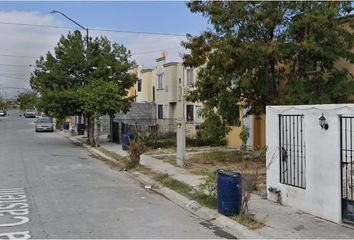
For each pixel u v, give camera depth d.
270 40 16.69
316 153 9.23
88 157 23.45
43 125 49.91
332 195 8.79
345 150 8.65
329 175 8.88
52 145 31.44
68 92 30.45
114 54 33.28
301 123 9.77
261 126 22.98
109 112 29.25
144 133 24.69
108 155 23.56
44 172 17.27
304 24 15.89
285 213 9.52
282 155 10.40
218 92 19.03
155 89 42.75
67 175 16.52
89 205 10.99
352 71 17.41
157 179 14.95
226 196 9.43
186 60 19.11
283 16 16.50
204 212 10.05
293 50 16.02
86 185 14.21
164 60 40.16
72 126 52.12
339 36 16.34
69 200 11.62
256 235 8.02
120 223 9.16
